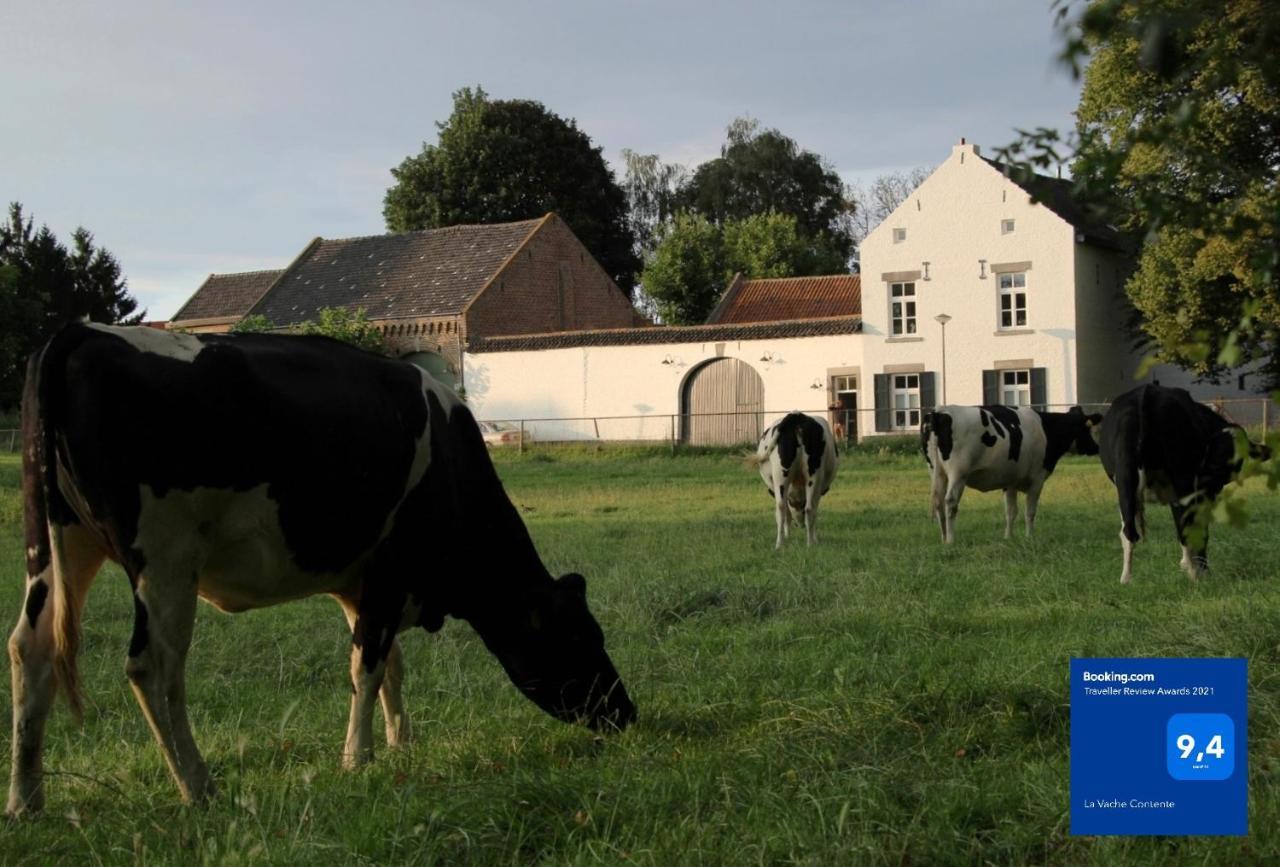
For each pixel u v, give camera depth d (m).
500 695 7.86
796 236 71.12
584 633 6.97
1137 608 9.80
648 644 9.46
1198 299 30.72
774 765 5.50
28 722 5.32
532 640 7.03
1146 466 11.88
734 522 19.34
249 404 5.68
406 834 4.61
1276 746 5.63
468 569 7.07
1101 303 42.50
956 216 42.06
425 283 52.66
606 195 72.31
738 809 4.93
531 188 69.44
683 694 7.59
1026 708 6.41
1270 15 2.51
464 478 6.95
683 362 45.41
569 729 6.96
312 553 6.11
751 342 44.56
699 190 81.75
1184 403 11.95
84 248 77.25
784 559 14.05
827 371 43.66
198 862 4.54
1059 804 4.86
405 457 6.45
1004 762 5.52
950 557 13.86
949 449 16.09
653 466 35.09
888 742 5.87
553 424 47.50
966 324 41.94
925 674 7.48
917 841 4.46
